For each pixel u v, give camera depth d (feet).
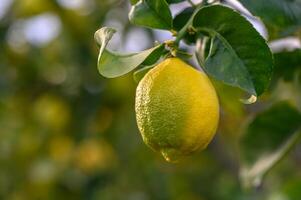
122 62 6.34
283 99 9.00
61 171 16.02
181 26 7.27
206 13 6.63
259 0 7.63
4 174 16.26
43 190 16.19
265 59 6.56
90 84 14.97
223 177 17.33
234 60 6.61
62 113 15.69
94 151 15.79
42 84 15.75
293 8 7.80
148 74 6.35
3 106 16.03
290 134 9.29
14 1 15.49
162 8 6.79
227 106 8.83
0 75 15.52
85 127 14.87
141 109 6.29
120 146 15.75
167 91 6.17
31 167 16.22
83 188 15.89
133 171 16.19
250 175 9.32
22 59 15.70
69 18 15.02
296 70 8.73
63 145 16.03
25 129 16.21
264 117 9.30
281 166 16.14
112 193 16.22
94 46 14.92
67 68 15.31
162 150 6.27
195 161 16.94
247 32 6.56
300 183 11.57
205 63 6.61
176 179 17.12
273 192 13.71
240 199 16.66
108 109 15.47
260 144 9.38
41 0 15.28
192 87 6.21
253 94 6.47
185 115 6.15
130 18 6.85
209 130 6.27
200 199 17.25
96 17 14.82
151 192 16.39
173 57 6.49
